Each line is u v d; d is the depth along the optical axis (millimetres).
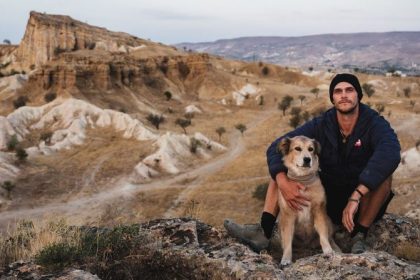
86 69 149250
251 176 77438
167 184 75750
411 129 99688
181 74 178875
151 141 95625
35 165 81500
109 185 75125
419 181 59469
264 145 102562
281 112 141125
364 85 155000
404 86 180500
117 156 88562
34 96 148625
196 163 88875
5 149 94625
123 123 105062
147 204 65688
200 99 164375
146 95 156625
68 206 65625
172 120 134500
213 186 72812
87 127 104875
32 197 68312
